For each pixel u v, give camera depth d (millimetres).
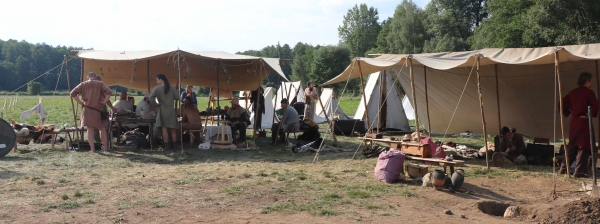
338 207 4672
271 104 15836
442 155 6816
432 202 5023
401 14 50406
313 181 6055
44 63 121688
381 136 8352
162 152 9016
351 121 13281
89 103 8508
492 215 4793
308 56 71812
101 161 7652
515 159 7750
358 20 78938
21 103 33844
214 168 7137
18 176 6047
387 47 55188
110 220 4012
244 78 12695
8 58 120438
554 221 4375
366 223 4086
